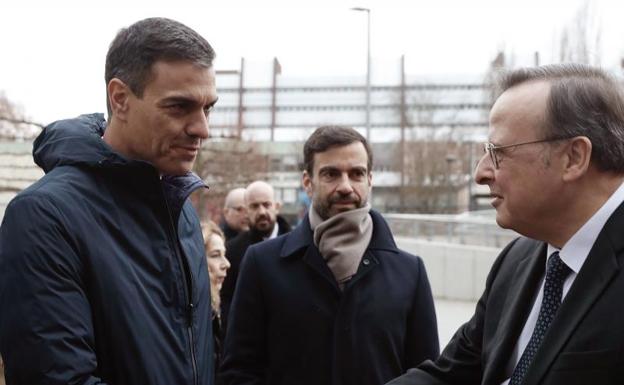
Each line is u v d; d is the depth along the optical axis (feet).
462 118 229.66
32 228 6.40
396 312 10.15
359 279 10.11
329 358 9.94
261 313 10.41
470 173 149.38
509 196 6.43
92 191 6.92
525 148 6.29
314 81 288.51
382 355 9.96
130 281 6.82
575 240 6.20
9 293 6.26
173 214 7.53
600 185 6.18
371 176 11.04
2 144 29.17
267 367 10.41
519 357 6.73
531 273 6.89
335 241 10.21
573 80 6.23
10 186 27.91
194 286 7.58
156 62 6.81
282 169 207.82
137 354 6.66
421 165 150.51
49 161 7.18
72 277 6.48
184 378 7.09
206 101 7.04
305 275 10.27
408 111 160.86
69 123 7.38
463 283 48.06
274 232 19.42
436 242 52.11
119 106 7.07
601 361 5.50
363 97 283.59
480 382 7.79
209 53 7.04
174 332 7.18
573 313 5.80
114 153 7.02
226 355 10.52
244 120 279.08
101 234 6.78
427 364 8.13
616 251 5.80
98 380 6.31
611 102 6.13
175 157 7.11
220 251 14.35
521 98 6.37
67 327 6.24
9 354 6.23
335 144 10.41
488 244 49.80
